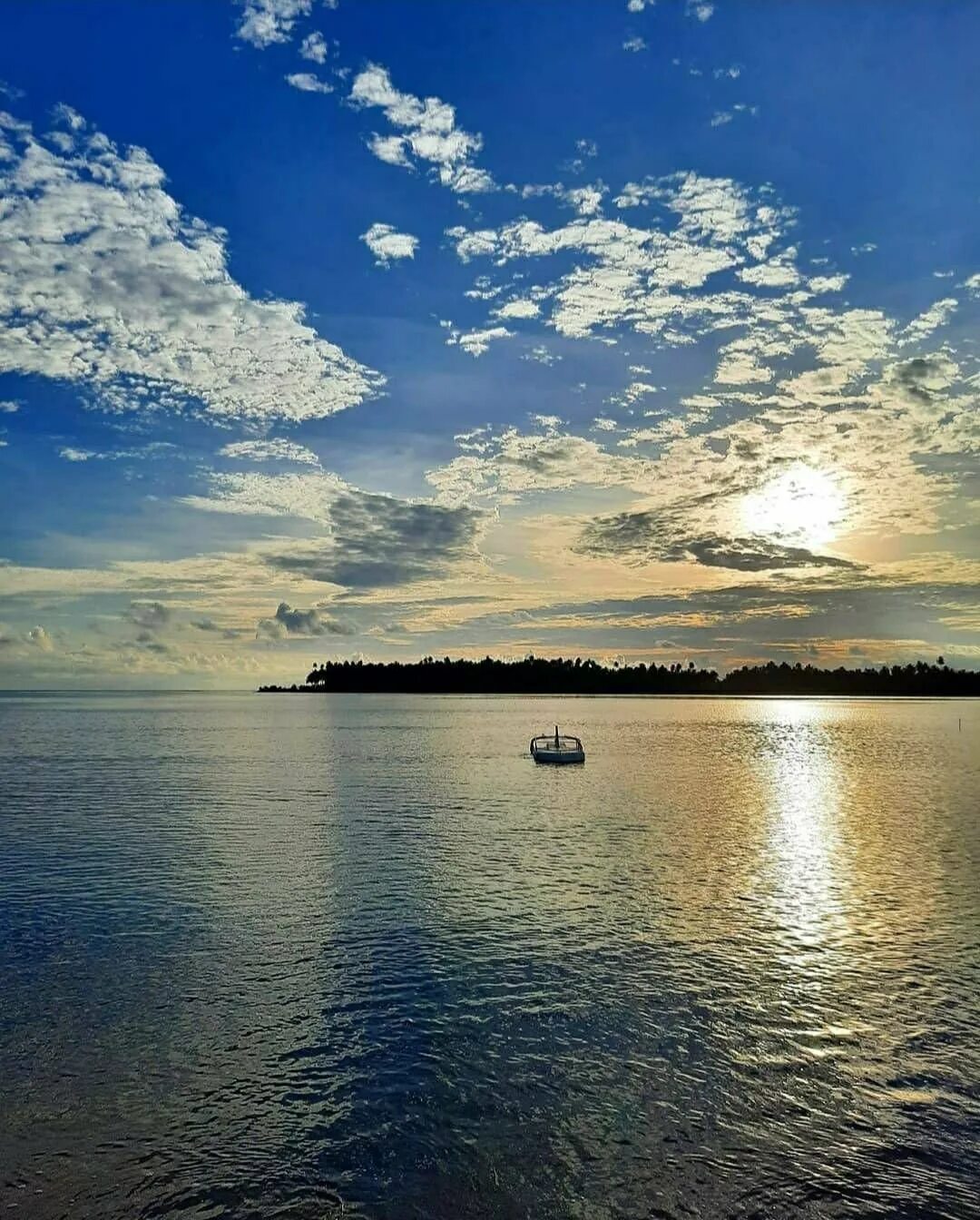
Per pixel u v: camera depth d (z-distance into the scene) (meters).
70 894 27.95
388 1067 15.96
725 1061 16.14
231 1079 15.50
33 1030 17.39
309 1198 12.37
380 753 87.19
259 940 23.05
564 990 19.41
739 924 24.52
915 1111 14.51
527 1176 12.83
